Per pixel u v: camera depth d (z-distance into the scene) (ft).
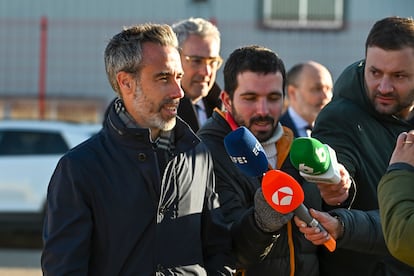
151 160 12.98
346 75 14.93
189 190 13.24
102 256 12.77
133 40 13.08
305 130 25.50
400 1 68.49
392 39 14.12
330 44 65.98
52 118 66.95
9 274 39.93
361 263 14.57
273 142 15.17
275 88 15.01
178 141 13.42
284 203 12.10
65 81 67.00
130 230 12.72
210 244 13.67
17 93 67.67
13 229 48.67
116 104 13.39
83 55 67.15
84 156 12.88
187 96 20.67
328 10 68.08
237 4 69.31
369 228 13.44
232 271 13.80
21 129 49.42
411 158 12.35
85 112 67.00
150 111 13.04
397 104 14.37
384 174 13.20
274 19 68.28
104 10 69.82
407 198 12.06
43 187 48.47
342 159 14.20
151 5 69.82
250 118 14.98
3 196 48.57
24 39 68.08
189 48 20.45
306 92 25.34
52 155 48.83
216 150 14.88
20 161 48.78
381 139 14.58
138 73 13.02
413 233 11.80
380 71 14.25
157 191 12.91
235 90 15.14
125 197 12.76
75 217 12.62
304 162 12.11
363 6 68.69
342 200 13.08
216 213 13.74
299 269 14.58
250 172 12.82
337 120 14.57
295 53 66.28
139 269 12.71
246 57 15.08
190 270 13.05
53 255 12.53
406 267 14.55
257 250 13.73
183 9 69.67
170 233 12.97
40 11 70.13
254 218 13.47
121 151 12.97
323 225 12.89
